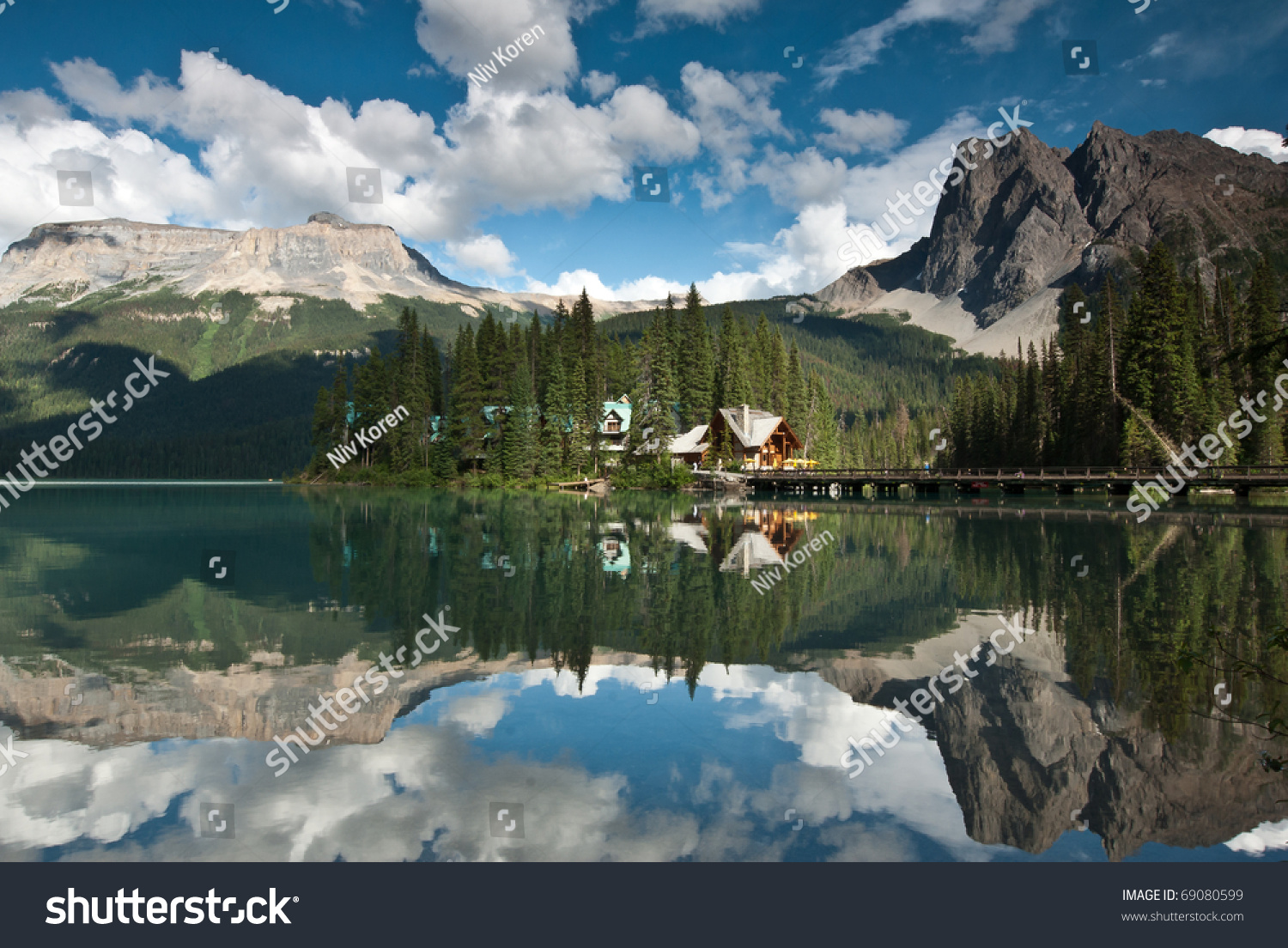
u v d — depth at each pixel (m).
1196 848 5.99
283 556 22.72
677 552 24.12
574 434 82.12
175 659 11.29
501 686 10.03
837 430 129.38
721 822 6.42
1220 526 32.59
